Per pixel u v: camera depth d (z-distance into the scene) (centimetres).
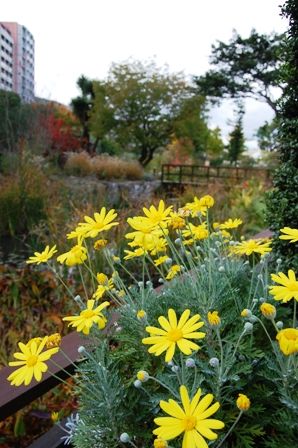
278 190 164
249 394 85
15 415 170
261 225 488
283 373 76
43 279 259
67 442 118
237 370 79
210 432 58
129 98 1686
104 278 99
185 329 70
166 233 98
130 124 1747
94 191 827
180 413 60
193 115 1753
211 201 111
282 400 74
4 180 711
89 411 84
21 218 637
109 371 86
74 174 1163
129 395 88
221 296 97
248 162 2192
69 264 96
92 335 96
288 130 160
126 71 1705
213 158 2445
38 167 782
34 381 108
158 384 89
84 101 1981
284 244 155
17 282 254
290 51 155
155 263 120
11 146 1001
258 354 85
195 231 119
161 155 2020
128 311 99
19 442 166
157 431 59
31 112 1137
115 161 1289
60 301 254
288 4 153
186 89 1742
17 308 246
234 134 2169
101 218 100
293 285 76
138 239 95
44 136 1170
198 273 108
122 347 99
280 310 108
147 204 454
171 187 1165
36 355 75
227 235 141
